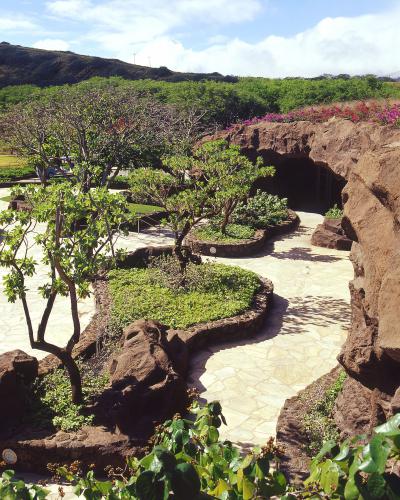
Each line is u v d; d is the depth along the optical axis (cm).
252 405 921
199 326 1163
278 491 270
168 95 4175
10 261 810
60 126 2320
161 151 2833
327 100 4072
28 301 1423
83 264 811
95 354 1052
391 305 509
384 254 557
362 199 612
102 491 312
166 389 830
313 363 1078
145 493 221
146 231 2175
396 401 477
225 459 293
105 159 2359
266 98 4522
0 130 2641
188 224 1431
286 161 2689
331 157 1931
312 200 2775
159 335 988
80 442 754
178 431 292
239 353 1123
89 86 3566
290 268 1706
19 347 1152
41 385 884
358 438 241
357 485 218
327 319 1304
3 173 3375
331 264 1747
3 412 795
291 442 724
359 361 591
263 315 1270
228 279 1419
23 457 755
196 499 222
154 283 1421
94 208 853
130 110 2533
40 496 294
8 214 823
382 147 610
